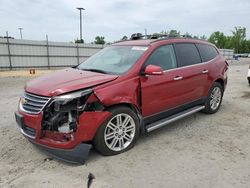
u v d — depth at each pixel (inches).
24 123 146.9
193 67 207.0
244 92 364.2
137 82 161.3
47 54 1112.2
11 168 139.5
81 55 1221.7
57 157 140.6
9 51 1002.7
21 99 156.5
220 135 188.5
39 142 142.6
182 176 131.6
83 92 138.3
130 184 124.7
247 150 162.7
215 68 233.8
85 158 141.3
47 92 139.3
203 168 139.8
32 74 821.9
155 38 200.1
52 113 138.7
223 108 265.9
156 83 172.6
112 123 152.5
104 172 135.4
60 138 139.3
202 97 223.1
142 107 167.0
